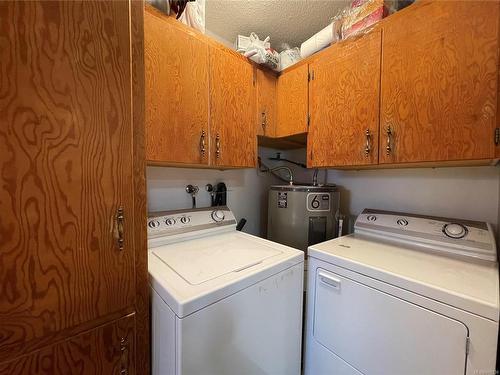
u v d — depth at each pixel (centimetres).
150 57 112
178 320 73
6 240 56
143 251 84
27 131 57
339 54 139
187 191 168
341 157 139
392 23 116
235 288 88
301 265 119
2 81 54
